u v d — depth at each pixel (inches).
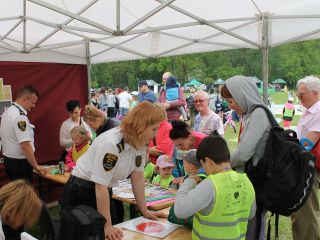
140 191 99.3
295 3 153.0
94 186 95.5
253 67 1692.9
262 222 98.7
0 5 153.6
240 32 178.1
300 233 123.0
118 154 85.6
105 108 645.3
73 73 230.1
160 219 99.0
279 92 1454.2
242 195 80.2
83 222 70.7
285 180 91.9
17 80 204.8
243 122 105.2
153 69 1798.7
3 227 76.3
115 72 1840.6
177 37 193.5
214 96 616.4
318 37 163.9
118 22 125.6
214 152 80.3
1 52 195.5
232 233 78.1
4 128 168.9
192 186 85.8
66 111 227.8
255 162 98.4
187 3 152.6
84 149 181.9
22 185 78.1
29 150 167.6
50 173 176.7
